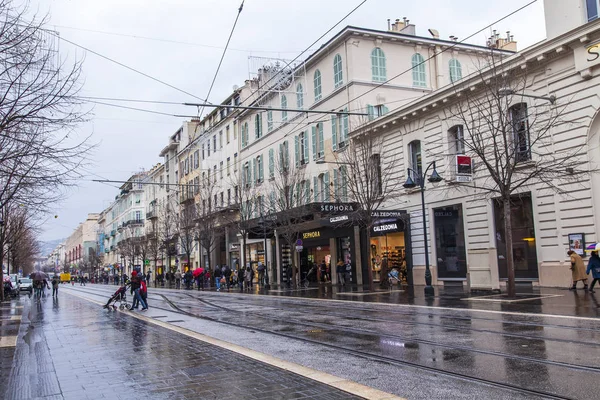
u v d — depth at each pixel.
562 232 19.80
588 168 18.88
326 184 33.06
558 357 7.93
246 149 48.88
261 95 44.12
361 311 16.16
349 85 32.50
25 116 11.70
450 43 35.28
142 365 8.46
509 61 21.64
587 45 18.61
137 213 91.25
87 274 126.38
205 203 51.78
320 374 7.30
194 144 65.06
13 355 9.93
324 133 35.41
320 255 38.00
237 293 31.05
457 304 16.48
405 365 7.92
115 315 18.56
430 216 26.91
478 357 8.25
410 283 28.00
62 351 10.34
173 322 15.40
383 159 29.94
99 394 6.59
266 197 42.56
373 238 31.34
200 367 8.10
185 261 66.81
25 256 73.94
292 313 16.66
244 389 6.63
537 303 15.31
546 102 20.42
